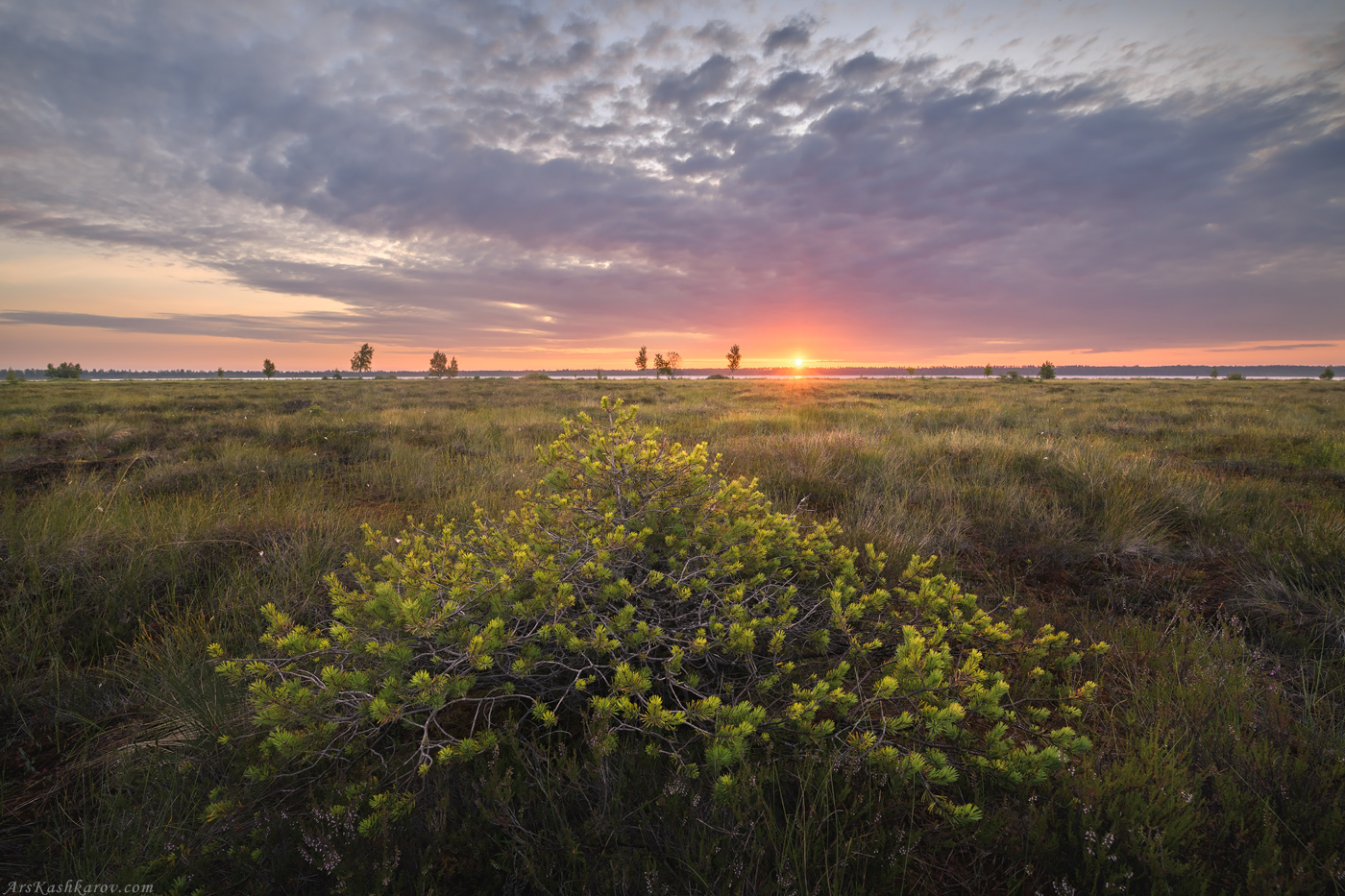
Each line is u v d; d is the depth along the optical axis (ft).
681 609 8.71
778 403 61.82
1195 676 8.29
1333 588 10.85
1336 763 6.32
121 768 6.73
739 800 5.55
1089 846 5.30
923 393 82.99
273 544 13.33
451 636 6.92
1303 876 4.91
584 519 9.41
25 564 11.44
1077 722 7.54
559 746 6.70
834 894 4.75
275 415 41.91
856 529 14.44
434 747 6.67
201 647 9.15
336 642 7.06
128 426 34.27
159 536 13.10
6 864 5.44
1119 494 17.02
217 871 5.33
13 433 33.06
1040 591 12.24
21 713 7.73
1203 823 5.70
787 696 7.43
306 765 6.33
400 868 5.23
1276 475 22.68
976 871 5.46
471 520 15.33
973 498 18.15
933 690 6.73
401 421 39.34
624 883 4.77
